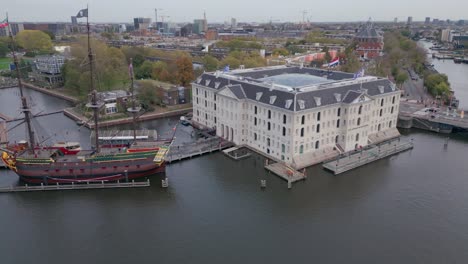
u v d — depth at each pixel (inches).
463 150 5017.2
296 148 4286.4
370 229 3164.4
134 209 3521.2
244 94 4909.0
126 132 5324.8
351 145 4746.6
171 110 6978.4
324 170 4296.3
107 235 3127.5
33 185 4008.4
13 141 5275.6
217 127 5457.7
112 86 7736.2
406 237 3056.1
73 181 4001.0
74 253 2901.1
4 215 3430.1
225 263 2755.9
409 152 4936.0
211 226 3221.0
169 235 3110.2
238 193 3786.9
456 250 2896.2
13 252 2910.9
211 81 5575.8
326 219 3316.9
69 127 6117.1
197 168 4387.3
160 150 4158.5
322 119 4421.8
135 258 2834.6
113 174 4033.0
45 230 3203.7
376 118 5221.5
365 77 5551.2
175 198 3700.8
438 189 3865.7
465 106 7465.6
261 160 4589.1
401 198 3681.1
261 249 2913.4
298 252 2874.0
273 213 3412.9
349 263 2748.5
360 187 3909.9
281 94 4377.5
